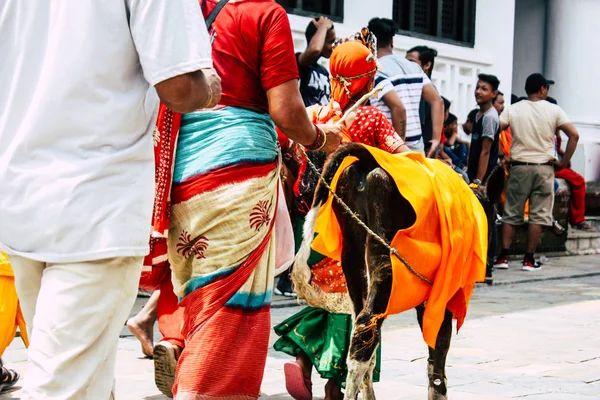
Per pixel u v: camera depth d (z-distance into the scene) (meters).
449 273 4.78
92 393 3.32
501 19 15.86
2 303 5.31
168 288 5.14
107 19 3.20
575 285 11.74
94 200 3.19
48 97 3.17
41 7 3.24
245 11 3.93
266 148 3.96
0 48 3.28
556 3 18.12
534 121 12.86
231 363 3.83
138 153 3.29
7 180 3.21
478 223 5.07
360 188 4.91
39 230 3.19
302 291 5.37
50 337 3.21
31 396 3.20
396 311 4.78
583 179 15.82
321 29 9.20
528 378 6.41
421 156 5.06
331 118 5.41
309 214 5.07
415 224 4.66
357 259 5.01
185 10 3.26
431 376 5.13
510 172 13.09
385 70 8.86
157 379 5.19
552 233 15.04
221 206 3.83
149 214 3.33
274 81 3.90
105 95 3.21
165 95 3.25
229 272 3.85
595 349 7.52
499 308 9.65
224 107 3.92
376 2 13.11
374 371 5.36
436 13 14.84
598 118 17.83
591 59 17.80
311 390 5.57
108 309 3.28
